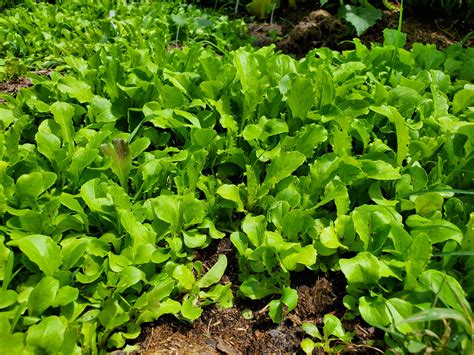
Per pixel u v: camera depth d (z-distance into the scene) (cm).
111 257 33
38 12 95
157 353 32
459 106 49
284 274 36
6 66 70
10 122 45
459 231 34
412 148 44
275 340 34
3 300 30
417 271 32
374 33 85
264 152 42
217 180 44
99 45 65
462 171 41
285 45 87
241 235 38
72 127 44
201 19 92
